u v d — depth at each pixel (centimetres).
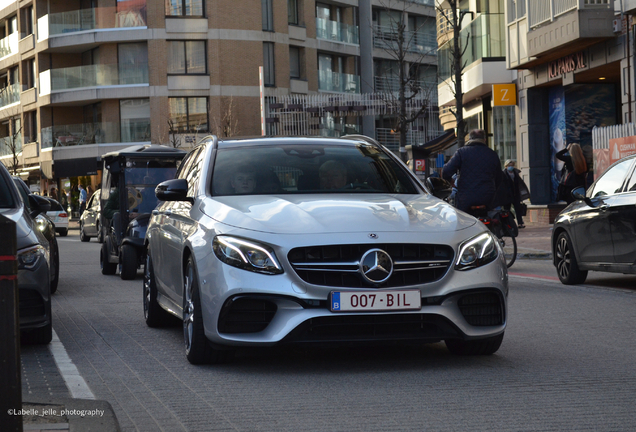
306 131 5231
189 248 660
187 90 5303
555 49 2331
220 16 5344
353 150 784
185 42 5341
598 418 479
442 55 3544
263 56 5500
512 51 2645
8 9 6166
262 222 620
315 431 462
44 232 1223
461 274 612
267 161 748
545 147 2711
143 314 999
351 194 704
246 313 602
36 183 6019
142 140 5322
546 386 564
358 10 6406
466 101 3372
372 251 593
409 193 736
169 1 5300
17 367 354
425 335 604
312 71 5825
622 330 806
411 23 6750
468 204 1269
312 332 597
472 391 551
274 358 679
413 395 543
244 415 500
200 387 580
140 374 630
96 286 1387
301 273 594
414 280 604
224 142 788
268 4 5538
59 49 5612
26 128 6053
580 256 1198
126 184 1556
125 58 5359
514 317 906
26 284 744
